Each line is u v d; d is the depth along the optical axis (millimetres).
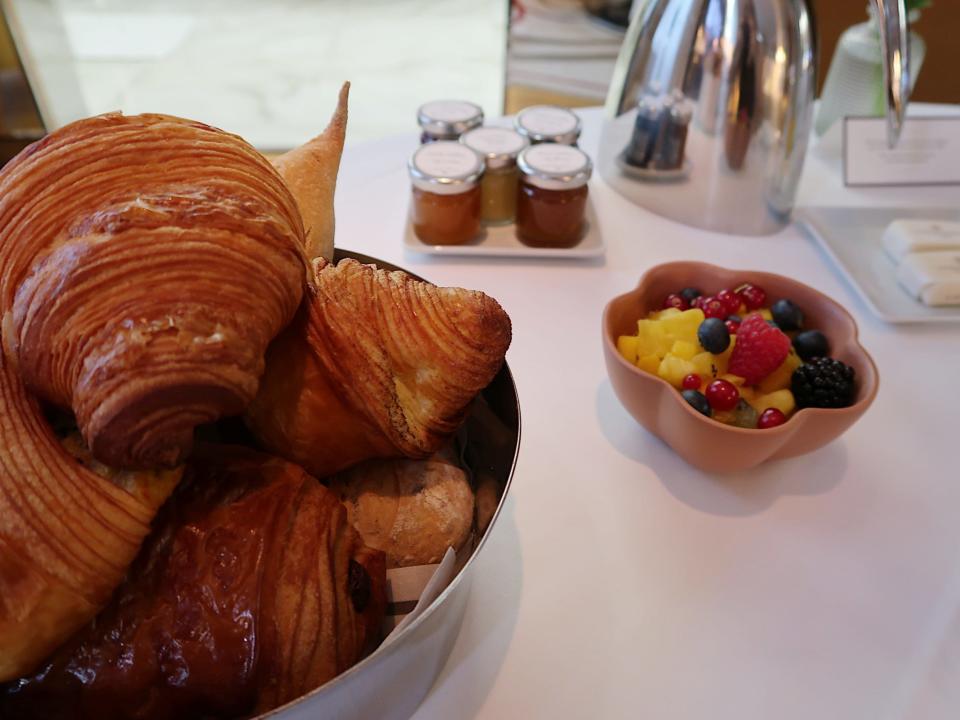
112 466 161
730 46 409
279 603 171
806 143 441
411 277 242
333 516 191
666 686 227
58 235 163
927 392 340
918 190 492
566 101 869
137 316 152
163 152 176
